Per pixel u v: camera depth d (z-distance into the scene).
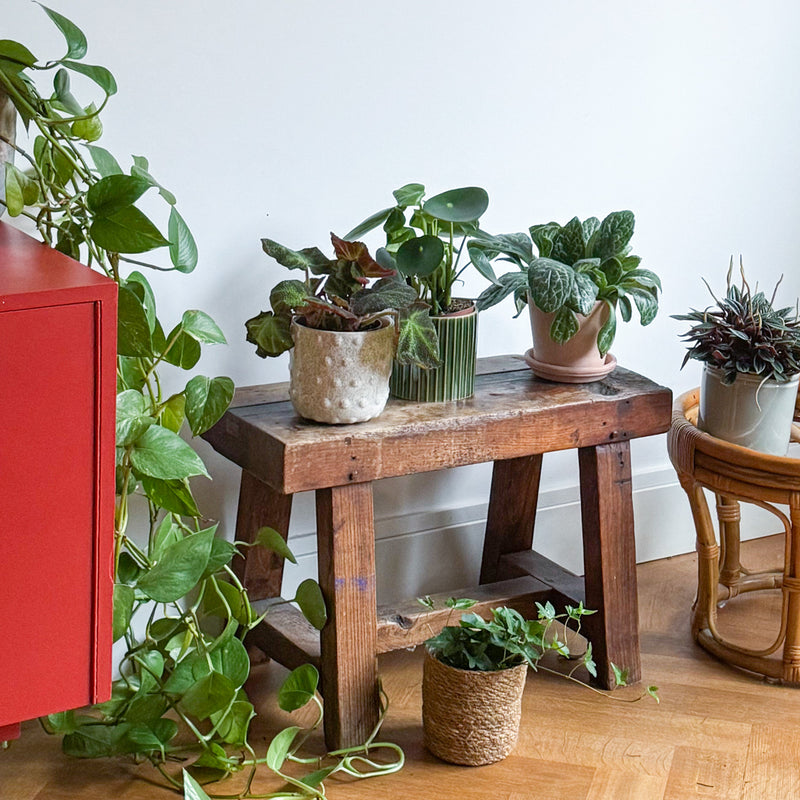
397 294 1.82
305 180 2.10
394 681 2.15
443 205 1.86
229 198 2.04
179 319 2.04
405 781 1.84
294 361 1.85
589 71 2.33
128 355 1.52
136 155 1.93
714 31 2.44
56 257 1.36
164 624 1.89
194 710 1.74
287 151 2.06
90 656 1.34
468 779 1.85
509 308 2.38
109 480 1.30
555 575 2.24
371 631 1.88
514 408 1.95
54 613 1.31
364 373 1.81
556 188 2.36
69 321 1.23
